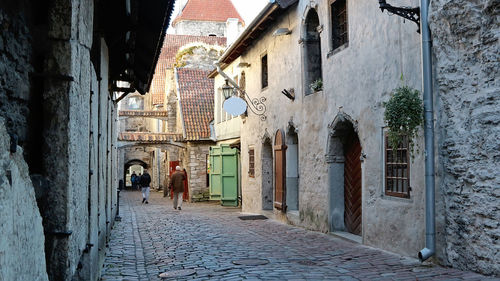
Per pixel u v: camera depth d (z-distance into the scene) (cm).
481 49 605
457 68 648
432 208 687
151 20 784
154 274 717
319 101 1144
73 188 388
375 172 884
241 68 1891
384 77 849
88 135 484
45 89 378
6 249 224
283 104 1396
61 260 371
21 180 255
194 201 2509
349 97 988
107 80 821
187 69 2802
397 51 807
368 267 707
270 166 1628
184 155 2673
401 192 804
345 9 1052
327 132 1097
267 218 1536
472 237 622
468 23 621
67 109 380
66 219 376
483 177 603
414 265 699
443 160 677
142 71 1162
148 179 2428
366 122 915
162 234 1183
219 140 2398
